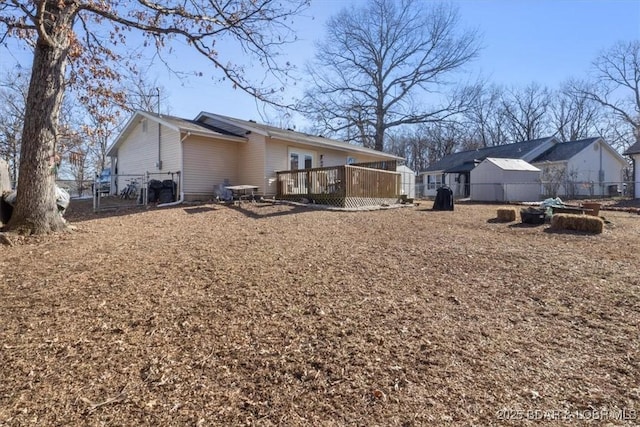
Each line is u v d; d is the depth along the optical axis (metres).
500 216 9.34
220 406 2.10
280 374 2.40
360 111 29.27
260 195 13.41
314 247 5.79
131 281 4.01
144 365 2.49
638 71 32.31
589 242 6.47
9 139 22.50
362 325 3.07
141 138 14.90
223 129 15.19
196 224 7.94
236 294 3.70
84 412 2.04
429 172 32.03
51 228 6.36
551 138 26.36
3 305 3.36
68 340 2.79
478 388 2.24
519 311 3.39
